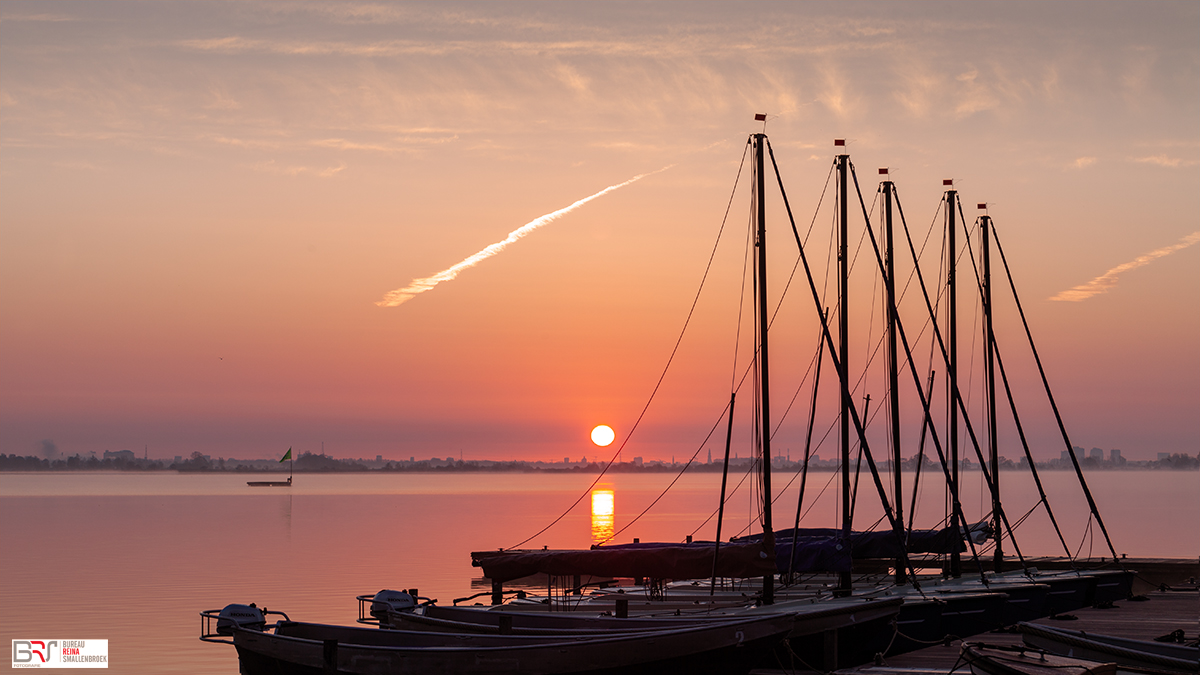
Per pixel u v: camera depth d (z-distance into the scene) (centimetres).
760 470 3059
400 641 2577
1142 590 4228
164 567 6222
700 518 12962
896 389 3538
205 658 3300
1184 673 2009
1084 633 2306
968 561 4269
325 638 2697
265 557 6931
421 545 8094
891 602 2517
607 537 9212
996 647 2002
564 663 2259
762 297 2875
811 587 3378
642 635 2275
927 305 3862
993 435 4100
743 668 2338
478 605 3322
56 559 6806
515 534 9575
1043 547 7319
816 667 2425
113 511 14888
